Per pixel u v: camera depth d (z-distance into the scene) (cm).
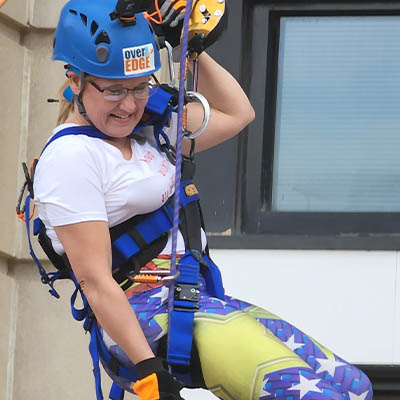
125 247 954
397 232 1652
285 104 1703
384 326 1564
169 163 993
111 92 929
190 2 958
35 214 1565
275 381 890
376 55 1698
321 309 1570
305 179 1681
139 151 974
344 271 1577
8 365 1559
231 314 930
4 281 1560
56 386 1554
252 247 1586
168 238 970
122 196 944
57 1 1606
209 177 1641
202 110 1089
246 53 1700
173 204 977
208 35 1044
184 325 923
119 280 963
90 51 926
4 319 1558
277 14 1714
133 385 983
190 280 945
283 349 909
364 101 1694
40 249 1561
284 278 1577
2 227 1543
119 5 920
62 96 995
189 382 959
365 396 983
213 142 1109
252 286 1577
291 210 1675
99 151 944
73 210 921
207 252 1012
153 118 993
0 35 1567
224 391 911
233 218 1634
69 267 994
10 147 1570
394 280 1573
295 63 1709
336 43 1705
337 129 1692
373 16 1703
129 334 901
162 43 1034
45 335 1565
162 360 923
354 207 1669
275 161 1691
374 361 1558
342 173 1681
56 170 930
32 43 1617
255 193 1666
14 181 1573
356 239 1581
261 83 1692
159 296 947
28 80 1606
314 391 884
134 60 927
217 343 912
